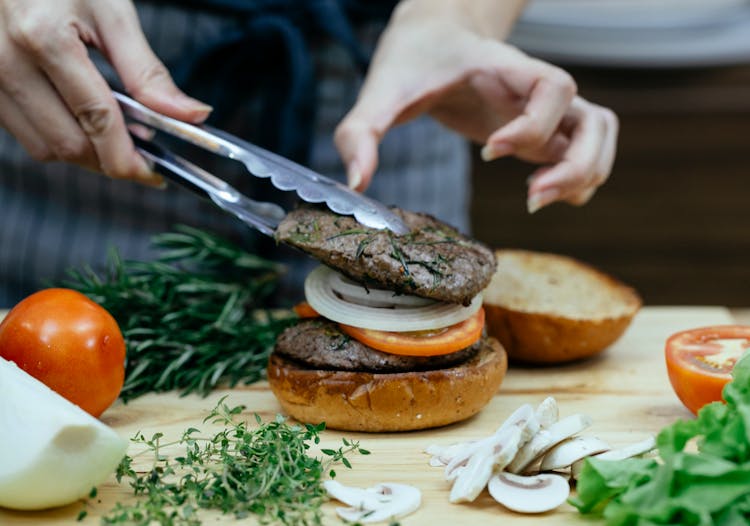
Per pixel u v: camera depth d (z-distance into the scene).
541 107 0.62
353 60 0.75
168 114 0.58
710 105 1.09
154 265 0.65
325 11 0.72
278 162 0.57
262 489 0.46
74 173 0.74
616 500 0.45
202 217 0.76
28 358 0.52
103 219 0.75
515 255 0.71
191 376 0.60
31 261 0.76
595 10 1.11
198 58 0.71
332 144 0.77
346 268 0.52
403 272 0.51
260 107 0.73
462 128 0.72
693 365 0.55
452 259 0.53
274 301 0.77
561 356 0.62
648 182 1.12
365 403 0.53
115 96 0.59
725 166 1.11
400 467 0.51
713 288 1.15
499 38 0.73
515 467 0.49
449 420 0.54
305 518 0.46
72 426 0.45
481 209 1.11
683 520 0.44
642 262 1.14
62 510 0.47
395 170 0.79
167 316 0.62
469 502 0.48
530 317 0.61
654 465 0.45
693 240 1.14
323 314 0.54
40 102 0.58
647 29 1.07
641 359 0.64
